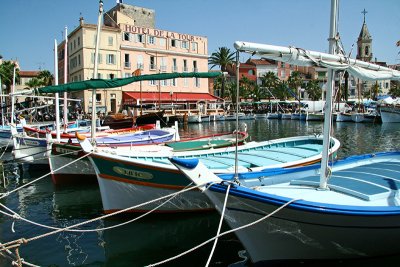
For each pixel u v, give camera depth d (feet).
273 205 19.24
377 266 22.62
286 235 20.75
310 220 19.60
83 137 31.09
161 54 181.37
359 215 19.36
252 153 40.09
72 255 25.88
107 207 31.81
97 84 36.32
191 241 27.53
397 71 25.52
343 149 76.18
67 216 34.50
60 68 197.36
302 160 35.01
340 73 22.77
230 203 20.53
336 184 23.81
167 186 30.25
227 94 232.32
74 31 167.02
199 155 39.22
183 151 40.16
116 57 167.43
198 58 194.90
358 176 26.11
